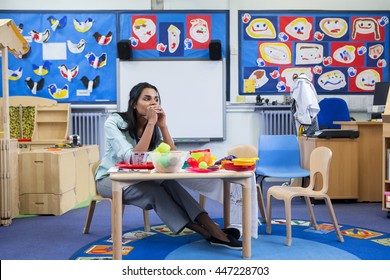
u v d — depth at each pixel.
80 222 3.37
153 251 2.49
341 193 4.13
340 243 2.67
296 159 3.88
